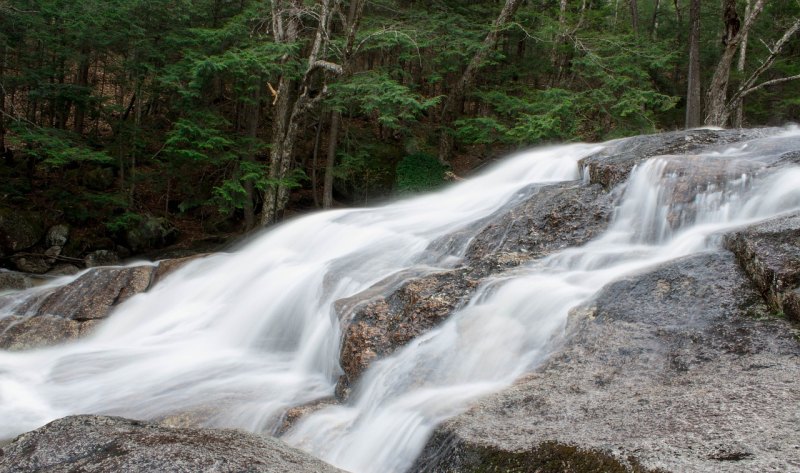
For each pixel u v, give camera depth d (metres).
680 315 4.76
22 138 16.52
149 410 5.95
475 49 20.34
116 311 9.59
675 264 5.43
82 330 9.06
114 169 19.52
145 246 18.03
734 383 3.72
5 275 12.86
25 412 6.26
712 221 6.91
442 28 20.83
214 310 9.11
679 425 3.17
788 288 4.53
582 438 3.15
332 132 18.89
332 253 9.96
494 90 21.12
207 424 5.43
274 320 8.40
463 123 19.72
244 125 21.75
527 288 5.88
